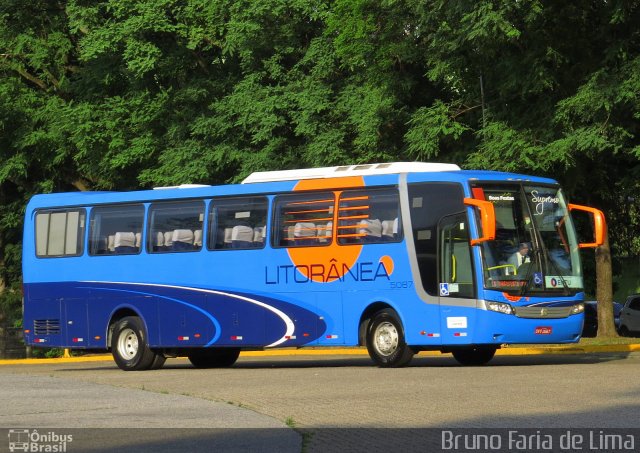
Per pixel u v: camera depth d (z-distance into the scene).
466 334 23.94
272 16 39.94
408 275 24.72
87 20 42.47
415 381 19.97
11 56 47.03
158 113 42.16
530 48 31.69
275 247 26.66
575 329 24.80
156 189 28.78
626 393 16.61
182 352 29.05
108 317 29.03
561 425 13.04
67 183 48.88
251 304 26.91
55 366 36.88
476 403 15.57
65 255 29.91
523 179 24.89
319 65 39.31
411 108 37.25
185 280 27.92
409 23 34.97
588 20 32.12
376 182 25.39
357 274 25.41
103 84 44.09
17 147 45.25
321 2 39.59
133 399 17.64
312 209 26.28
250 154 40.44
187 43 41.53
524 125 32.62
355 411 14.98
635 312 48.44
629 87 29.73
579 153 31.58
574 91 32.16
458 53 33.69
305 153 39.59
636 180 34.31
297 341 26.20
